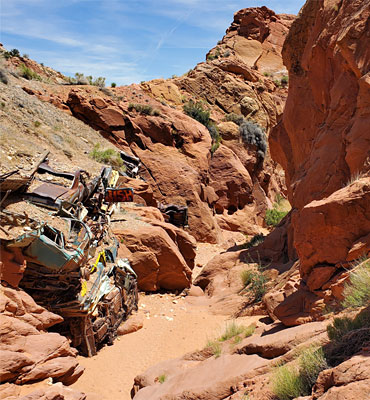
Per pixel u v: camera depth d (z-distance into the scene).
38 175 16.73
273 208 42.84
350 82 13.40
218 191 36.28
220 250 28.45
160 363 9.06
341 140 12.93
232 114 43.94
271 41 61.59
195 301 15.87
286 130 20.30
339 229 7.93
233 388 5.99
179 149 33.75
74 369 8.91
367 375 3.48
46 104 28.67
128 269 14.86
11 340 7.91
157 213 21.42
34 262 10.26
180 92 45.16
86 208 17.62
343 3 15.40
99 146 27.72
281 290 10.91
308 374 4.74
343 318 5.59
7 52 36.06
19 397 6.53
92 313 11.28
